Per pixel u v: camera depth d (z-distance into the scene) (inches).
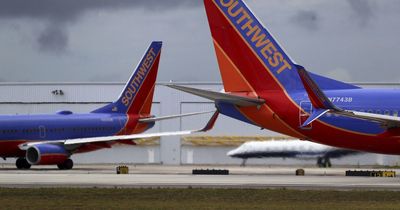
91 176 7190.0
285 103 6963.6
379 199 4857.3
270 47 7003.0
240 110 7057.1
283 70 6993.1
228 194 5142.7
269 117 7012.8
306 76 5969.5
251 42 7032.5
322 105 6151.6
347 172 7603.4
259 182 6269.7
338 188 5590.6
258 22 7017.7
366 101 6894.7
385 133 6717.5
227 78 7101.4
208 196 5032.0
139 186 5762.8
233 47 7066.9
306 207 4453.7
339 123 6860.2
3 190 5383.9
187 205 4569.4
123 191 5315.0
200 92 6732.3
